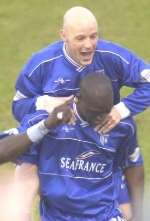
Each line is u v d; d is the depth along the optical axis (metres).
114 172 16.20
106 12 34.25
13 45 32.34
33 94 16.53
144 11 34.34
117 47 16.48
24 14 34.34
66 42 16.00
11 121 26.86
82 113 15.28
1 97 28.45
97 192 15.77
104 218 15.77
